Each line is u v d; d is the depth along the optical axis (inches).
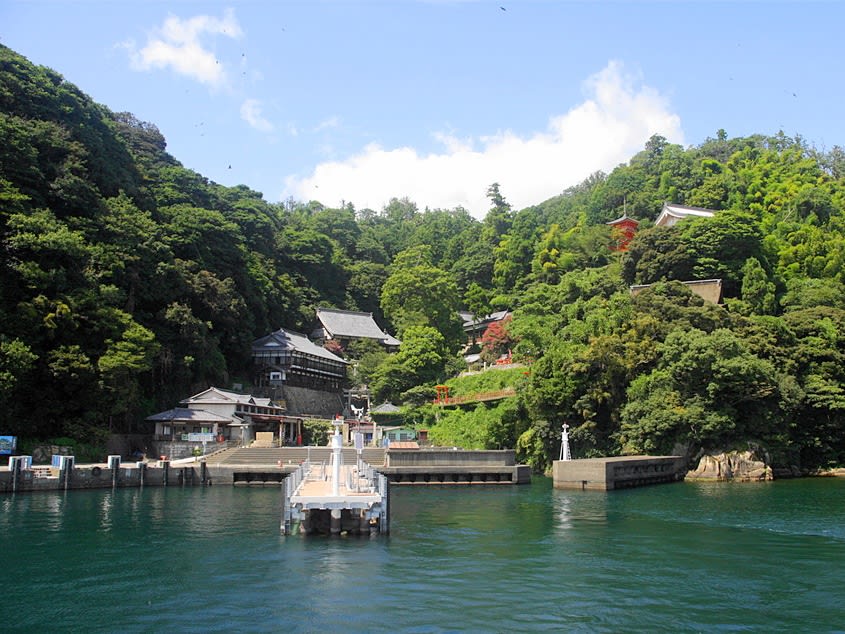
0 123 2444.6
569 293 3558.1
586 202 6220.5
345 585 827.4
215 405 2746.1
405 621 690.8
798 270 3430.1
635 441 2309.3
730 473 2197.3
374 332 4323.3
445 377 3722.9
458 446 2807.6
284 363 3513.8
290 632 658.8
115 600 772.0
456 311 4512.8
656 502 1663.4
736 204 4224.9
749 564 961.5
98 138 3095.5
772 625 695.1
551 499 1760.6
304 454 2442.2
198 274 3191.4
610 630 673.0
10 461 1841.8
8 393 1966.0
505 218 5684.1
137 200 3201.3
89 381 2245.3
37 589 821.9
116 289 2503.7
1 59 2878.9
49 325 2165.4
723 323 2593.5
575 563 960.9
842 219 3882.9
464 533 1212.5
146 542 1119.0
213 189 4443.9
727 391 2231.8
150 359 2518.5
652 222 4579.2
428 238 6063.0
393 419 3329.2
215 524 1318.9
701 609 744.3
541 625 684.7
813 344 2549.2
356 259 5570.9
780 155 5438.0
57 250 2272.4
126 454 2527.1
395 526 1299.2
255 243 4239.7
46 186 2571.4
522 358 3216.0
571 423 2474.2
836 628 686.5
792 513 1462.8
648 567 939.3
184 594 794.2
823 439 2453.2
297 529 1230.9
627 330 2566.4
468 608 737.0
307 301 4461.1
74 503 1660.9
